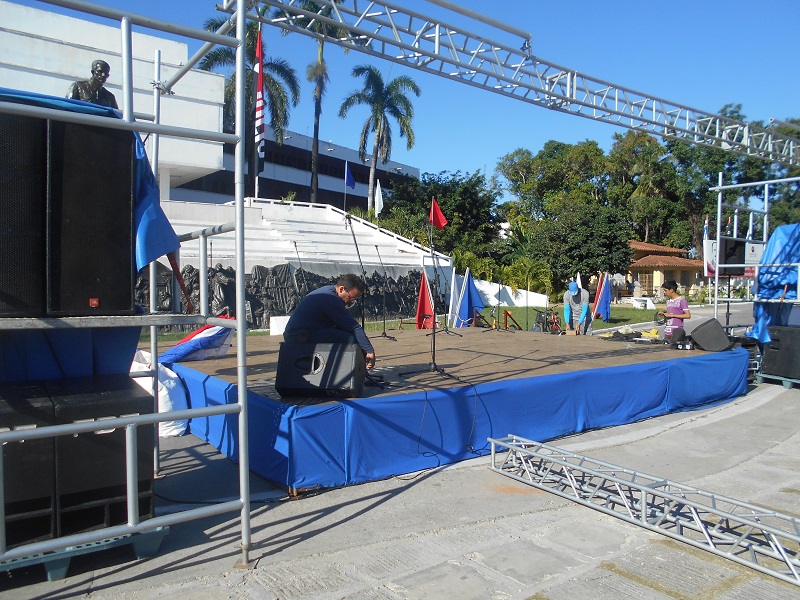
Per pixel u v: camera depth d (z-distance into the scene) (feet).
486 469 18.37
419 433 17.95
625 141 155.02
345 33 23.07
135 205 11.98
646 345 32.94
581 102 28.68
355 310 65.72
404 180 132.67
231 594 10.76
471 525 14.19
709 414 26.68
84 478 11.34
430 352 28.66
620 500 14.87
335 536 13.35
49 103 11.00
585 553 12.79
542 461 17.78
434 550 12.79
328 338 18.21
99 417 11.40
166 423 21.40
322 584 11.21
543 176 158.51
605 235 98.94
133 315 11.48
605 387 23.59
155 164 17.47
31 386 12.46
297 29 20.90
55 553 10.68
